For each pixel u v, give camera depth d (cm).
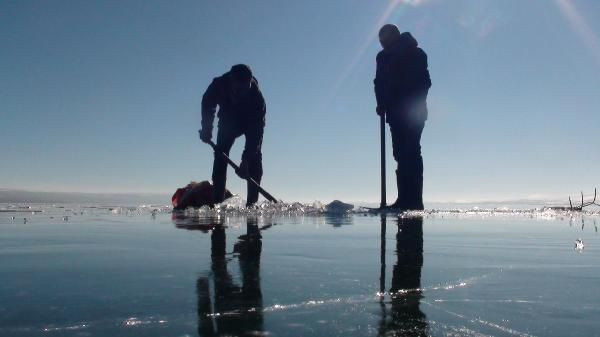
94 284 149
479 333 103
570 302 131
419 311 121
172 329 103
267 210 697
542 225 474
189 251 234
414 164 725
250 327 105
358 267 187
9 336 98
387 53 736
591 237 336
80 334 99
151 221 480
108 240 290
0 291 139
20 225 431
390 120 736
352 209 725
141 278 160
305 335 100
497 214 738
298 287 147
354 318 113
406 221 488
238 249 243
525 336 101
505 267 192
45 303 125
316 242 280
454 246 268
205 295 135
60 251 233
